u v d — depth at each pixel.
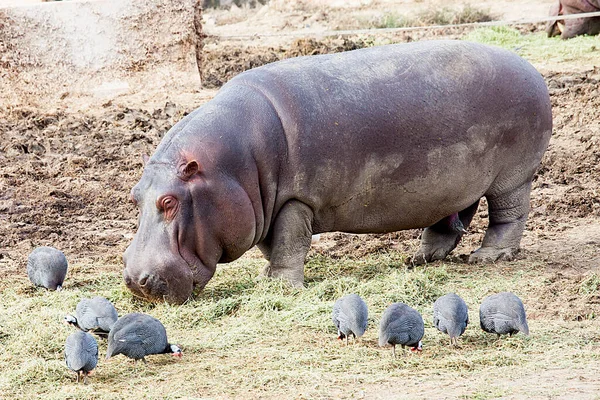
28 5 76.88
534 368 30.36
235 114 38.69
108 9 78.06
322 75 40.16
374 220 41.44
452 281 40.50
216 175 37.59
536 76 43.09
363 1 129.62
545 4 117.44
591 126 67.44
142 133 67.19
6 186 57.88
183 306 37.09
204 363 31.53
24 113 72.69
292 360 31.52
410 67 40.94
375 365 31.03
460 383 29.14
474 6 118.50
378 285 38.91
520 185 43.53
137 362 31.69
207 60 91.75
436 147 40.62
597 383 28.73
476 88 41.22
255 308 36.91
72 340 29.41
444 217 42.75
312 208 40.09
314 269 43.06
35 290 40.12
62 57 77.00
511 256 43.75
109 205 55.53
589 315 35.81
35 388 29.75
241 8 149.25
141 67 78.69
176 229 37.09
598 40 93.94
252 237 38.66
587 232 48.69
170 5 79.50
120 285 40.81
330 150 39.31
